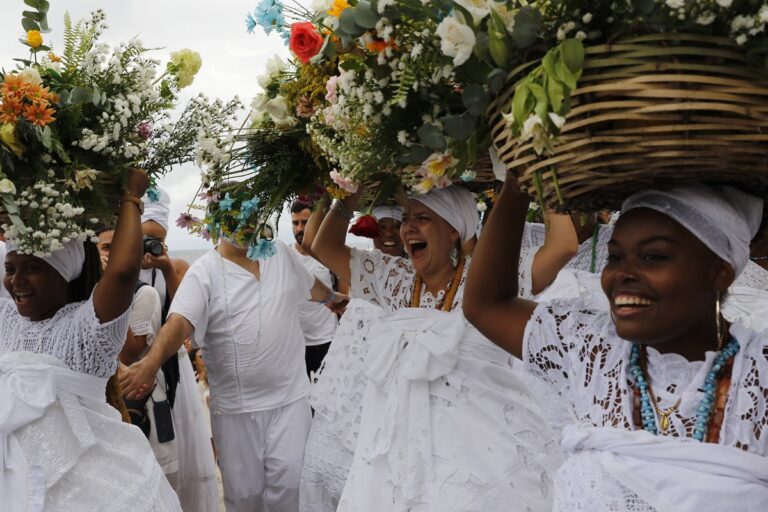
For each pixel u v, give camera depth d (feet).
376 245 13.38
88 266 11.67
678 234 6.24
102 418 11.04
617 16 5.55
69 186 10.07
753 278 10.52
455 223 11.68
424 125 7.14
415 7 6.85
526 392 11.09
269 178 11.42
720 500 5.81
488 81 6.24
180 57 10.91
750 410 6.04
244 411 16.83
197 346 16.62
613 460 6.22
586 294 7.76
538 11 5.82
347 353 14.40
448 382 11.06
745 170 5.70
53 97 9.88
